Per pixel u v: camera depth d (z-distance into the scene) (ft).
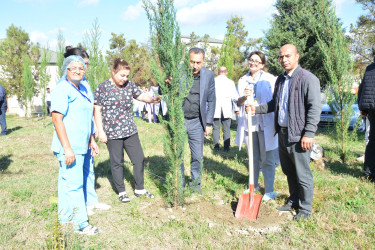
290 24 48.49
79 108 10.96
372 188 15.97
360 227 11.92
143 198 15.14
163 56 12.10
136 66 64.39
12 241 10.66
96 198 14.03
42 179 18.04
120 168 14.64
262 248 10.46
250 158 13.08
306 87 11.59
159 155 25.04
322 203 13.91
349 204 13.99
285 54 12.05
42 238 10.97
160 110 13.78
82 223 11.46
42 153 25.40
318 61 46.16
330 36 22.13
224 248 10.59
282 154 13.28
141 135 34.68
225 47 33.22
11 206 13.93
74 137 10.90
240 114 16.30
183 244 10.94
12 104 96.48
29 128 42.83
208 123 15.01
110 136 14.16
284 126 12.66
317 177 18.08
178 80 12.25
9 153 25.27
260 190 16.46
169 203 14.08
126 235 11.51
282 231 11.84
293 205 13.80
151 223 12.41
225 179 17.98
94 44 29.53
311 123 11.48
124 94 14.12
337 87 22.26
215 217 13.03
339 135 22.68
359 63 49.16
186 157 23.65
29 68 57.06
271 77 15.58
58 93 10.41
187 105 14.64
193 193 15.46
